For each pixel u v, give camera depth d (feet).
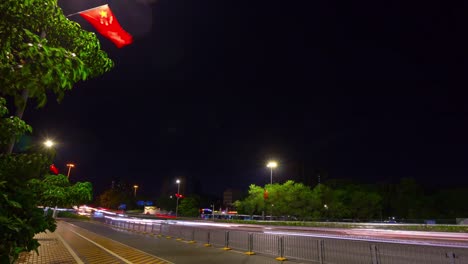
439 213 200.95
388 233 101.86
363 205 188.85
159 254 47.16
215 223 180.65
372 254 33.58
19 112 11.46
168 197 362.53
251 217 199.41
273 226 143.43
